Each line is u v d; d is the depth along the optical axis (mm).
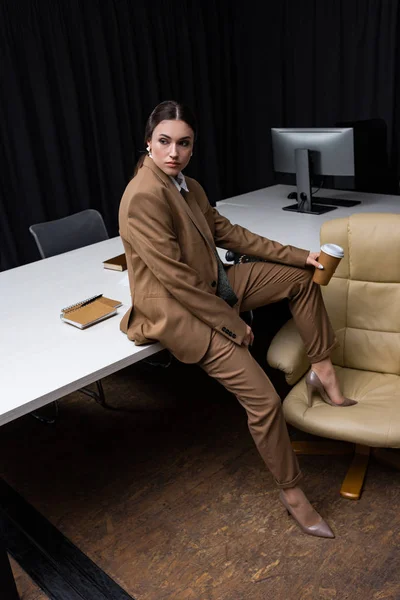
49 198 4465
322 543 1911
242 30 5293
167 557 1920
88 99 4457
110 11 4410
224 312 1856
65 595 1812
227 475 2287
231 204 3744
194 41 5035
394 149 4656
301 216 3297
